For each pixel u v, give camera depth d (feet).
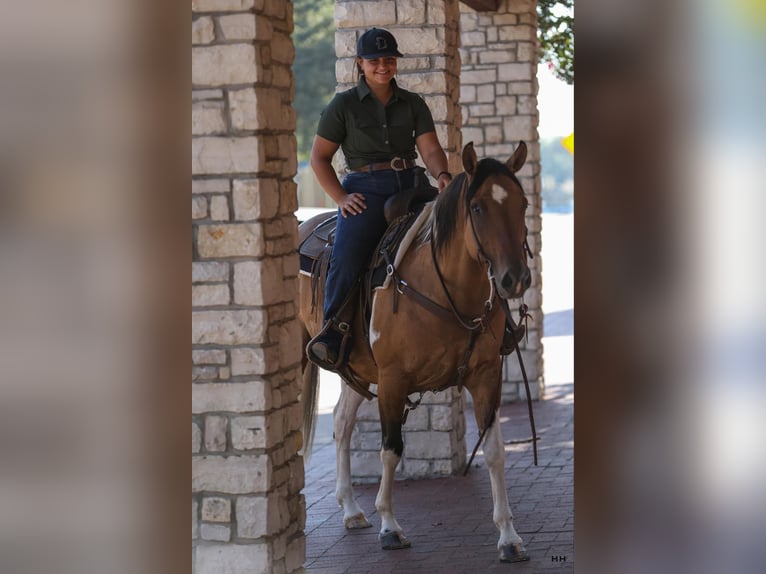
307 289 22.58
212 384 16.42
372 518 22.80
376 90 20.06
